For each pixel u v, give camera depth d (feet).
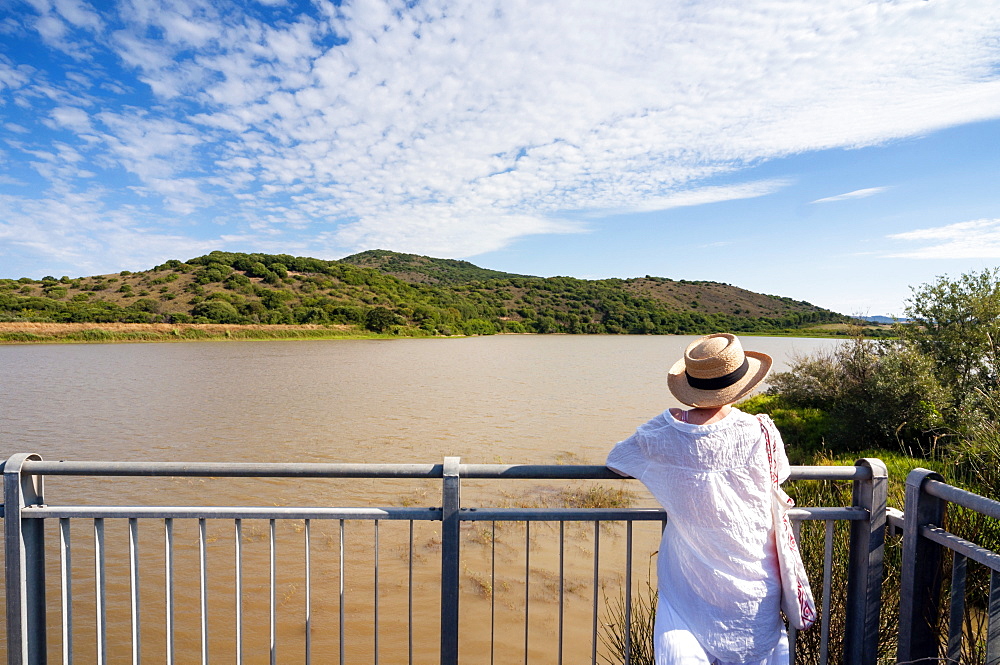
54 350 181.78
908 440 35.83
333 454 41.93
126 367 122.62
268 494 31.19
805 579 5.61
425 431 51.39
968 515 10.19
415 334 345.31
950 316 39.40
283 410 63.67
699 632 5.63
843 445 39.04
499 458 41.42
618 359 176.96
